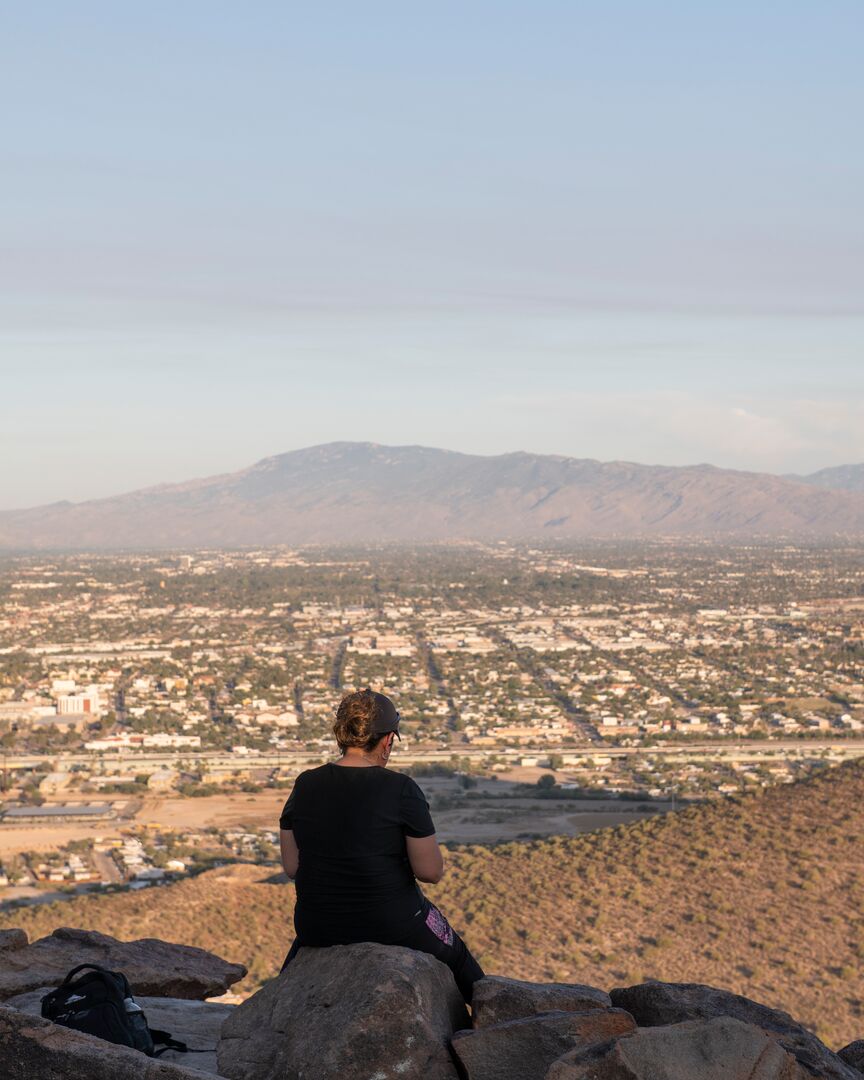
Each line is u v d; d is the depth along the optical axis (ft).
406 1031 18.03
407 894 19.83
